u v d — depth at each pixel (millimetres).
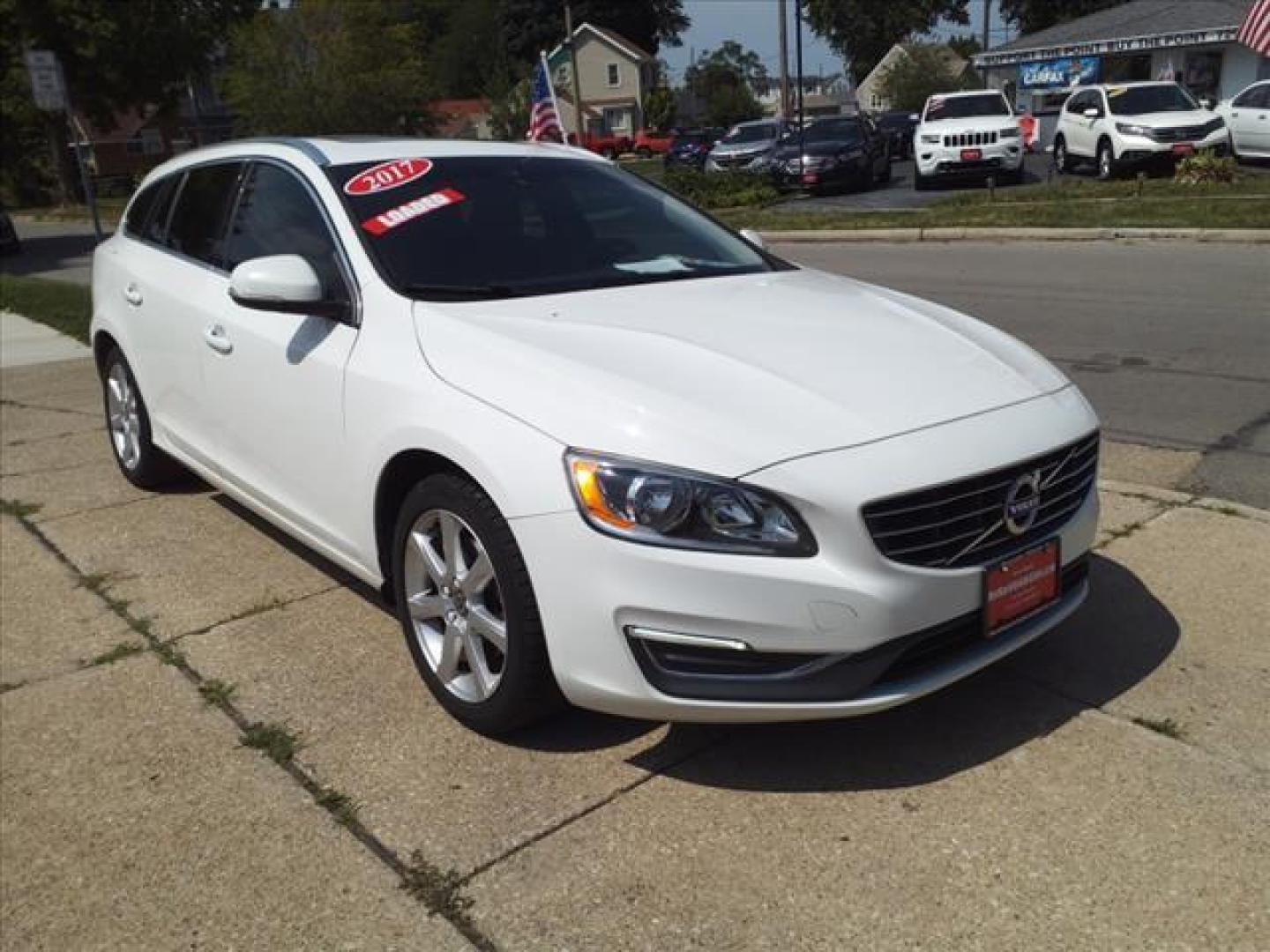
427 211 3867
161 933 2539
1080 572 3297
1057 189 17938
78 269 19875
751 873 2611
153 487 5609
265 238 4160
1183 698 3248
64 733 3371
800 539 2633
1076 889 2512
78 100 38875
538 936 2453
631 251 4059
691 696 2725
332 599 4203
